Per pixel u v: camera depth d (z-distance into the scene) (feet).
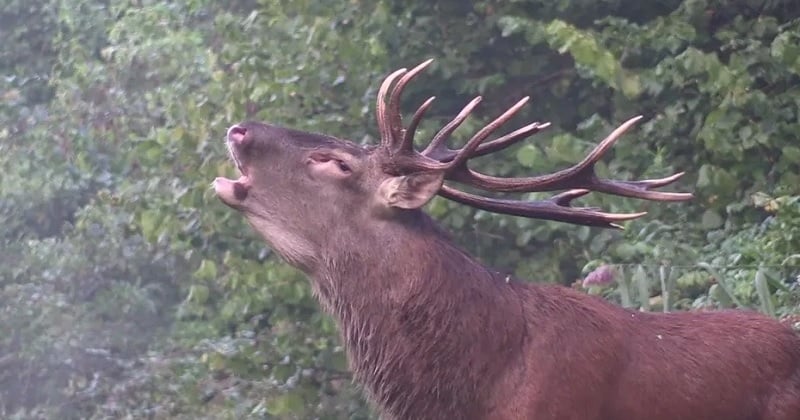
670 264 37.65
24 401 55.11
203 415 45.44
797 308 34.27
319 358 42.14
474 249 43.86
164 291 59.93
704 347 26.53
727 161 43.11
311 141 26.89
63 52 67.05
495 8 46.37
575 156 41.01
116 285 58.54
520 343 25.99
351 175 26.43
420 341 25.96
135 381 49.14
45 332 55.72
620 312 26.76
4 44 76.38
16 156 62.64
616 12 48.37
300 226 26.61
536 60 47.34
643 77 42.96
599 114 47.70
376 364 26.30
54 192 62.28
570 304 26.53
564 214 27.45
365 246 26.30
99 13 69.97
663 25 44.70
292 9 45.68
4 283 60.13
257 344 42.68
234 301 43.42
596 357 25.96
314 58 44.16
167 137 45.75
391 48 45.75
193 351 49.93
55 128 61.26
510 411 25.76
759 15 46.78
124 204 47.26
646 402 26.11
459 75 46.42
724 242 39.99
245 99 44.34
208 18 61.11
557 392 25.73
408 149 26.25
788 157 41.24
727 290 34.01
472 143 26.17
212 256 45.47
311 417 42.16
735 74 42.09
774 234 38.14
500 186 26.81
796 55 41.78
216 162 43.73
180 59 57.21
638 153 43.65
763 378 26.55
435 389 25.99
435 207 41.83
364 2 45.60
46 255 59.82
